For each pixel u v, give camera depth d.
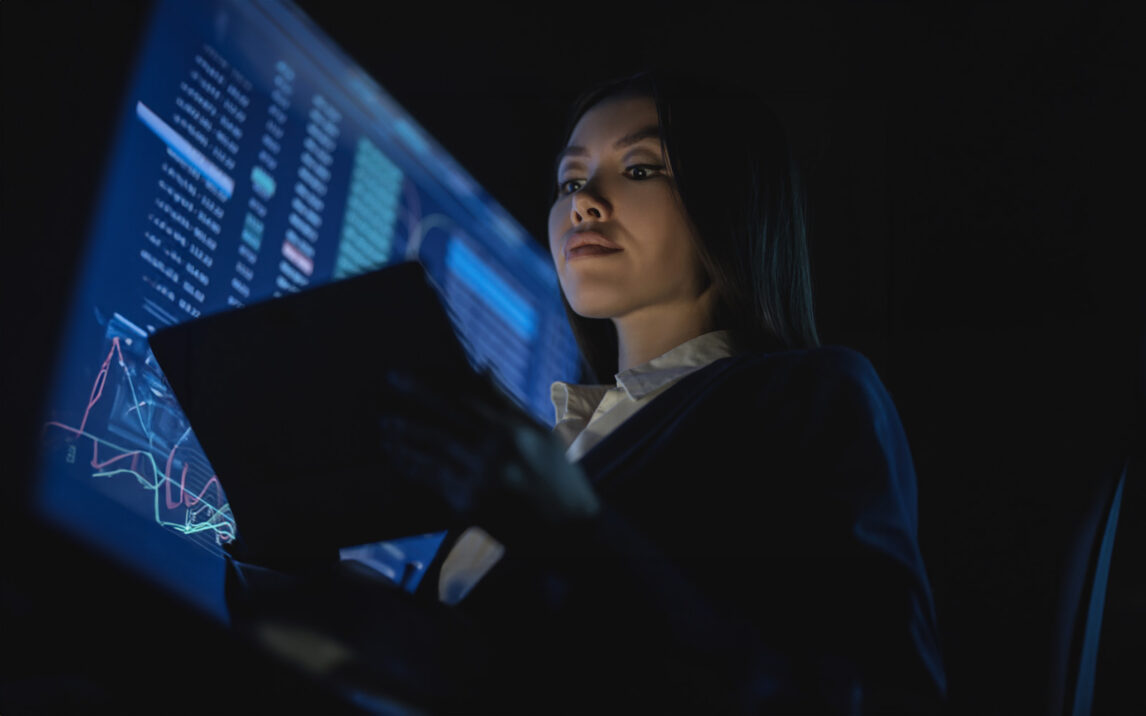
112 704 0.69
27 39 1.53
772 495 0.83
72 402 1.38
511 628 0.81
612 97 1.25
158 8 1.84
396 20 2.45
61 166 1.52
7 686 0.68
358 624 0.79
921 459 1.52
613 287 1.14
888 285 2.26
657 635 0.72
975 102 2.24
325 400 0.83
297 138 2.20
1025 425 1.49
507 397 0.74
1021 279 2.01
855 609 0.74
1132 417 0.94
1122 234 1.83
